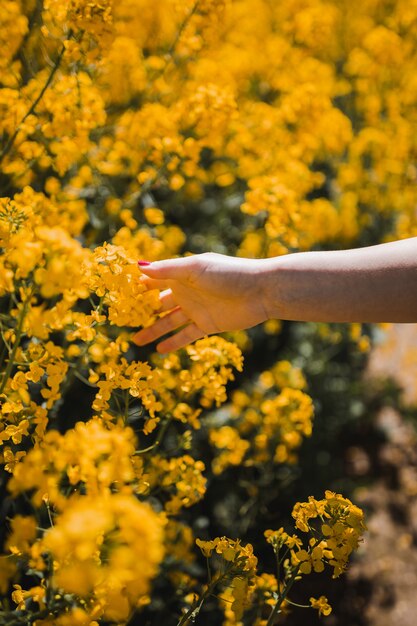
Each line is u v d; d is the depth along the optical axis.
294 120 3.22
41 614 1.30
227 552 1.51
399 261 1.73
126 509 1.03
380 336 3.82
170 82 3.20
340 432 3.96
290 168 3.14
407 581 3.48
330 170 4.38
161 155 2.53
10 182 2.23
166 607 2.41
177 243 2.95
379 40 4.30
